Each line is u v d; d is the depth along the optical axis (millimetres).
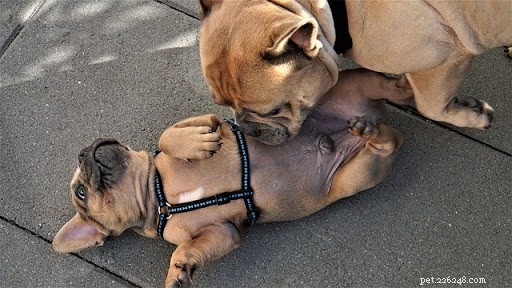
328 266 1280
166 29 1405
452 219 1281
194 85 1374
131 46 1402
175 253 1170
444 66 1022
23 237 1322
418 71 1042
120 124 1369
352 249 1284
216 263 1294
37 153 1360
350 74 1205
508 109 1310
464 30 960
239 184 1193
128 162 1220
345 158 1222
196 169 1198
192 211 1200
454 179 1297
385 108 1258
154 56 1395
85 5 1430
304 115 1044
